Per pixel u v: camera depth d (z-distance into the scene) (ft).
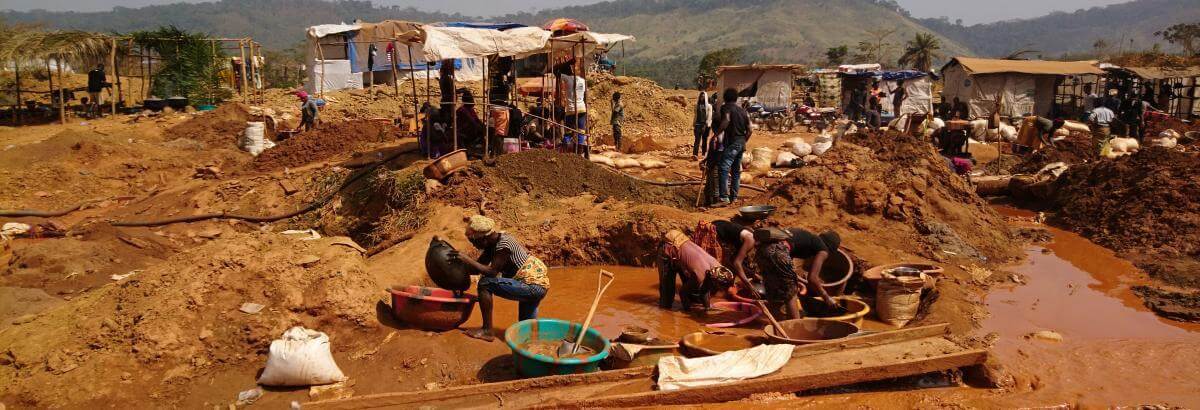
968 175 44.27
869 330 23.66
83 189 48.52
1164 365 20.07
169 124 64.75
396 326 22.34
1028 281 28.27
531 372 19.30
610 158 49.39
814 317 25.09
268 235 24.62
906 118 62.80
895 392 18.88
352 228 38.91
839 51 261.65
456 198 35.81
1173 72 91.97
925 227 31.99
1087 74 87.92
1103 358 20.57
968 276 28.19
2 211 41.37
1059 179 43.19
